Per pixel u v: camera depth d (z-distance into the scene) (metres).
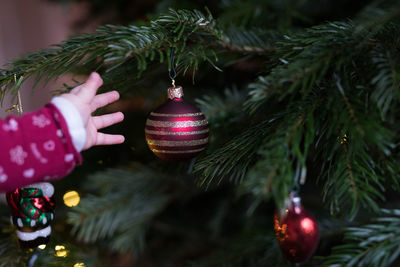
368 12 0.73
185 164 0.95
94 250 1.13
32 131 0.76
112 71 0.85
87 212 1.10
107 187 1.15
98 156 1.09
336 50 0.77
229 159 0.82
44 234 0.84
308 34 0.82
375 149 0.80
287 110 0.80
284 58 0.83
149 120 0.83
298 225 0.82
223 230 1.25
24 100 1.94
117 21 1.31
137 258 1.31
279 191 0.71
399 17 0.77
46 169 0.77
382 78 0.75
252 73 1.07
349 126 0.75
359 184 0.76
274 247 0.98
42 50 0.84
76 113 0.78
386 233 0.77
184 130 0.81
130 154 1.09
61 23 2.21
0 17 1.99
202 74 1.06
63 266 0.92
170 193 1.24
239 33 0.92
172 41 0.82
